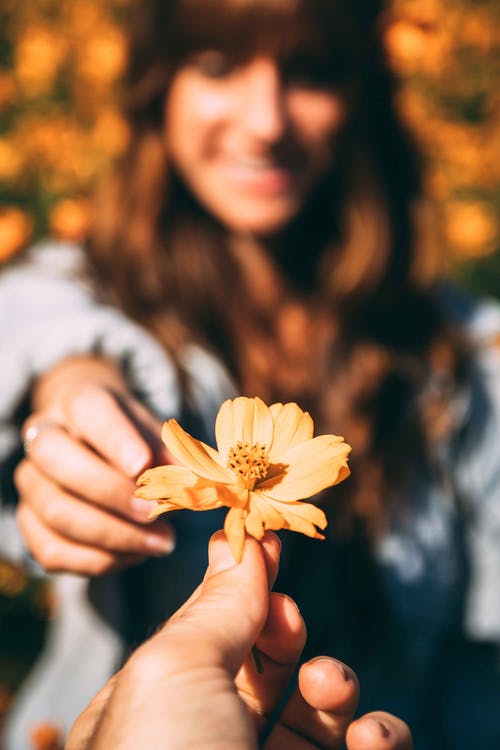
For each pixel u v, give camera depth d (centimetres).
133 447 34
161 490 30
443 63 117
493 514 64
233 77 60
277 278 70
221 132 62
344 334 67
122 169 70
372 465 61
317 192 72
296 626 30
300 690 32
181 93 62
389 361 65
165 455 36
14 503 47
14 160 106
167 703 25
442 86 121
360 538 59
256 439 33
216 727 25
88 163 106
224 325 65
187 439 32
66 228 88
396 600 59
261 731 32
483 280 109
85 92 116
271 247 70
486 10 123
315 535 29
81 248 67
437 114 120
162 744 25
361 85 65
